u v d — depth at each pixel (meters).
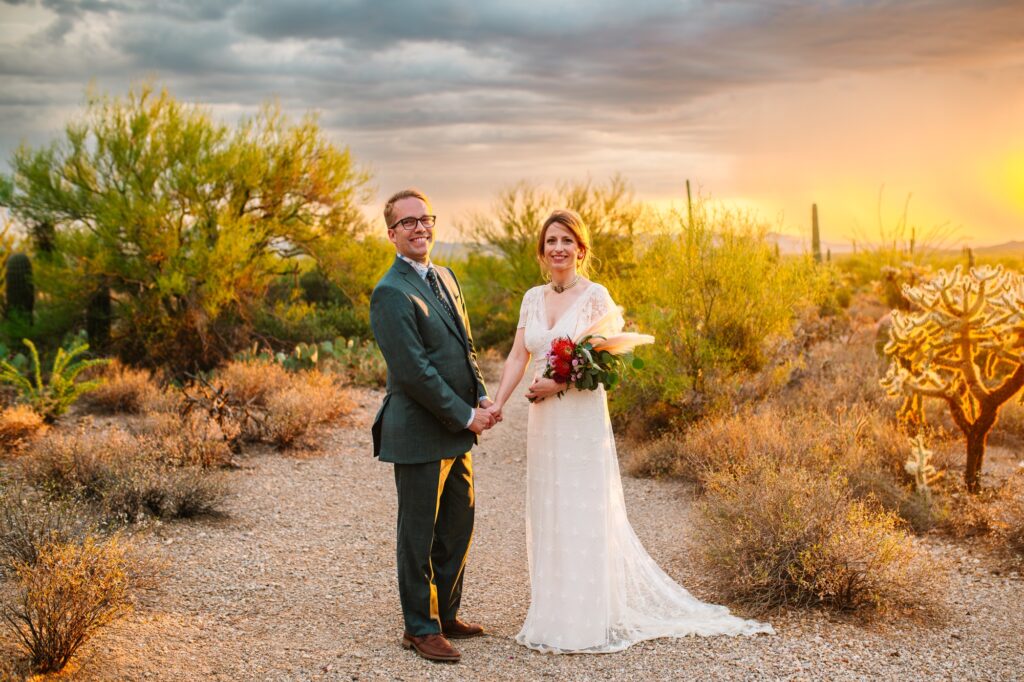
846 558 4.18
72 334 12.23
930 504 5.59
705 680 3.44
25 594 3.68
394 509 6.50
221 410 8.30
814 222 21.58
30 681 3.28
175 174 12.24
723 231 8.49
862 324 13.85
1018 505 5.07
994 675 3.43
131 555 4.75
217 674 3.50
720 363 8.16
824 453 6.37
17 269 12.63
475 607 4.48
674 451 7.37
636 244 10.36
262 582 4.77
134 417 9.16
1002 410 7.89
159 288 12.05
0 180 12.27
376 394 11.55
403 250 3.88
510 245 16.03
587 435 4.00
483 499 6.88
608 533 4.02
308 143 13.70
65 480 6.07
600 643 3.87
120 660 3.57
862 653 3.67
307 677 3.49
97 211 11.98
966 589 4.42
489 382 12.77
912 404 6.46
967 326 5.82
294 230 14.16
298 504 6.51
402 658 3.73
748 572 4.35
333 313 15.02
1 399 8.87
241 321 13.38
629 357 4.04
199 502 6.00
